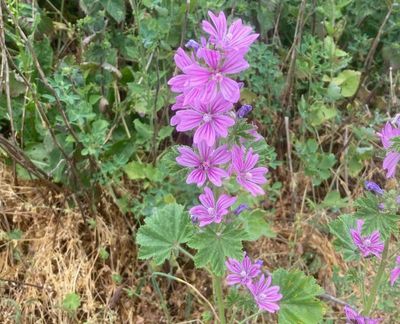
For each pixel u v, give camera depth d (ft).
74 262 1.34
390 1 1.44
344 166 1.52
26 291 1.30
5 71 1.25
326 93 1.45
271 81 1.46
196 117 0.79
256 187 0.85
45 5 1.55
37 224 1.38
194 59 0.78
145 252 1.00
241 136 0.83
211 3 1.30
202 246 0.84
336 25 1.52
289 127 1.53
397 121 0.90
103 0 1.34
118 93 1.41
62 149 1.28
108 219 1.40
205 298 1.28
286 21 1.59
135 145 1.39
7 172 1.41
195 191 1.32
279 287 1.01
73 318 1.28
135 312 1.34
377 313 1.29
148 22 1.28
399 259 0.98
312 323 1.04
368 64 1.54
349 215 1.05
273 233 1.33
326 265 1.41
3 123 1.44
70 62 1.36
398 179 1.42
